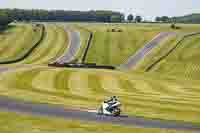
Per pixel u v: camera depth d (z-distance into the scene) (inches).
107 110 3560.5
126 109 4008.4
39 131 2694.4
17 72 7308.1
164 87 6471.5
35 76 6747.1
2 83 5644.7
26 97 4431.6
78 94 4945.9
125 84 6422.2
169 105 4448.8
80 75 7199.8
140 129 2984.7
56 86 5625.0
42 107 3806.6
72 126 2930.6
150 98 4980.3
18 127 2785.4
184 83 7440.9
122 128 2979.8
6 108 3636.8
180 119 3587.6
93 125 3021.7
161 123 3336.6
